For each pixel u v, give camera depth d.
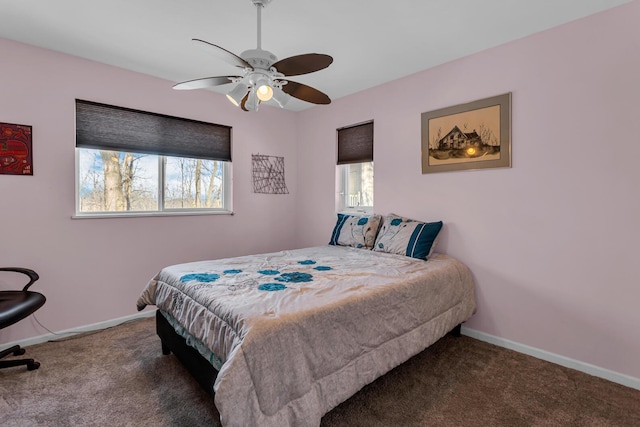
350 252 2.92
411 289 2.00
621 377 1.96
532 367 2.15
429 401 1.78
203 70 2.91
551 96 2.19
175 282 2.02
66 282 2.62
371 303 1.73
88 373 2.05
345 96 3.58
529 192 2.30
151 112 3.04
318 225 3.97
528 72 2.28
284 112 4.10
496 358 2.28
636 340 1.92
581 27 2.06
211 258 3.48
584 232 2.08
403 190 3.06
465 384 1.95
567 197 2.14
